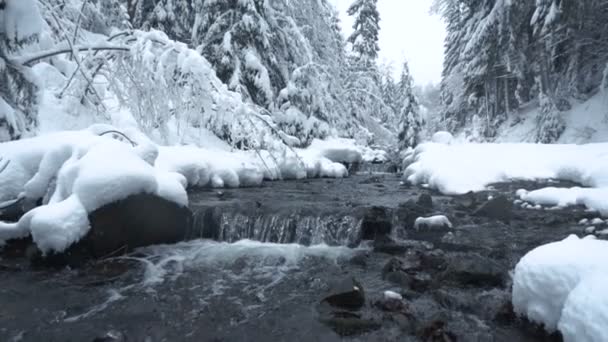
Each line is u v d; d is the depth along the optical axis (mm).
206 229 7230
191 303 4520
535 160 10219
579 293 2742
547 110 16000
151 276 5324
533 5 16828
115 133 8430
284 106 17656
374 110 31516
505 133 19094
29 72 8648
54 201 5961
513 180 9484
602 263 2908
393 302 4207
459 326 3725
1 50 8242
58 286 4918
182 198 6836
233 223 7184
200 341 3697
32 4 8000
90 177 5715
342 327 3832
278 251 6441
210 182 10781
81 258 5566
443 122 25312
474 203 8070
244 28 15664
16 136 8133
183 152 10492
